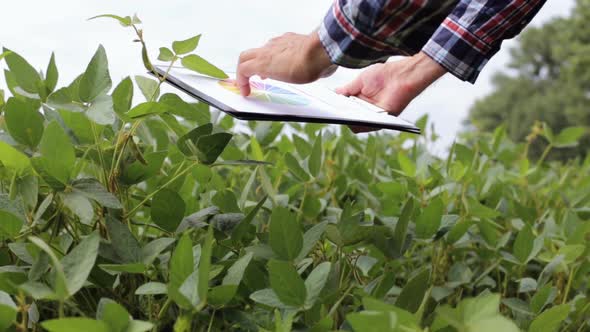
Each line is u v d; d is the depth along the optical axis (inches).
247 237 28.8
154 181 32.8
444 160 54.1
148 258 23.1
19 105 24.6
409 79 43.1
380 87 44.5
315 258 29.4
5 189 27.2
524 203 47.9
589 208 42.3
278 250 24.6
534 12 38.6
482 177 48.0
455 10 40.3
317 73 33.1
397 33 30.4
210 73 27.8
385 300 27.9
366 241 28.1
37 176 24.3
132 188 33.1
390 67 44.4
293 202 39.2
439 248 35.2
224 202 30.0
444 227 31.1
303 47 32.0
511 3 38.6
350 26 30.4
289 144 48.0
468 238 35.1
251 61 31.9
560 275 32.7
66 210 26.0
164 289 20.3
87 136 26.7
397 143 59.4
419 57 42.8
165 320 25.0
